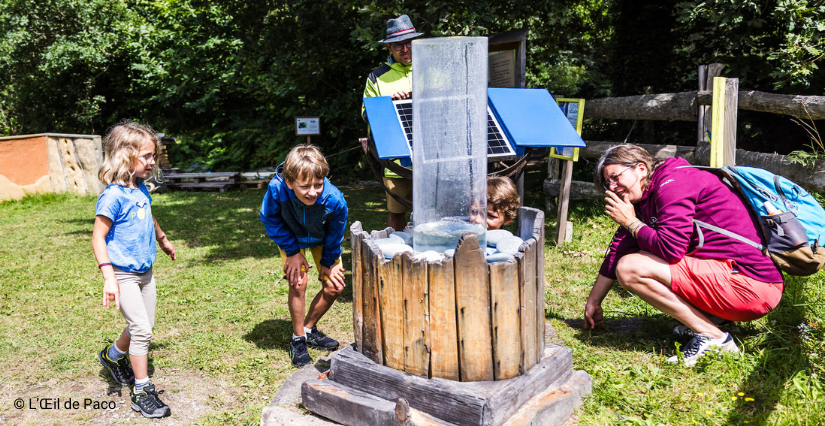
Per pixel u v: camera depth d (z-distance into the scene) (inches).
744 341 128.5
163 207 378.3
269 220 127.4
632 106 259.6
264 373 133.0
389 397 102.3
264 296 189.5
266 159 543.5
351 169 493.7
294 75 451.2
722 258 119.7
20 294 197.3
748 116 281.3
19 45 602.2
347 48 457.4
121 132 116.2
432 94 96.7
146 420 115.0
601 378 117.3
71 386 130.6
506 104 140.8
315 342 144.9
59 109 669.9
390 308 101.0
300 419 106.1
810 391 104.0
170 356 142.9
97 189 422.9
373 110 140.9
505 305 96.2
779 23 266.5
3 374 136.5
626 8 357.4
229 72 574.9
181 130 639.1
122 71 661.3
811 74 241.1
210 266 229.5
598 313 144.7
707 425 99.0
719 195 121.4
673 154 239.1
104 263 110.2
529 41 398.6
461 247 93.0
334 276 134.2
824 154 191.0
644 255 124.8
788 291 145.7
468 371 97.7
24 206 394.0
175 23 613.3
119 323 168.9
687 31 341.4
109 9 643.5
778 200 118.6
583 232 250.2
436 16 273.7
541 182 370.0
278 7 406.9
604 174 127.6
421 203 102.8
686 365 120.9
